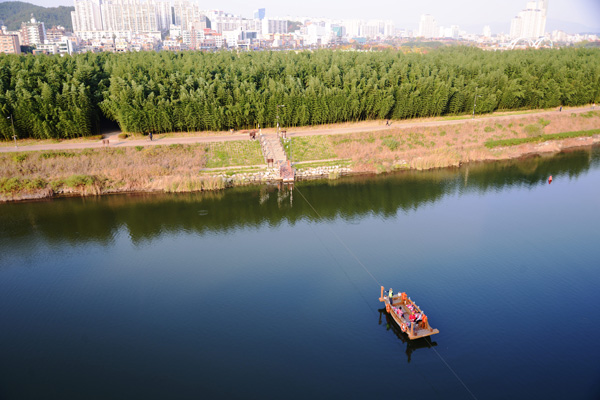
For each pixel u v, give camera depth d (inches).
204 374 1777.8
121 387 1716.3
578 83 5743.1
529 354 1867.6
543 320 2071.9
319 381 1737.2
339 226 3048.7
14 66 4456.2
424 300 2218.3
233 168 3944.4
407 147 4490.7
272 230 3004.4
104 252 2726.4
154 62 4997.5
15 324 2084.2
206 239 2886.3
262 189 3722.9
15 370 1808.6
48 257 2662.4
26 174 3607.3
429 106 5123.0
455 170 4197.8
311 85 4756.4
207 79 4685.0
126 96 4288.9
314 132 4608.8
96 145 4040.4
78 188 3595.0
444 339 1958.7
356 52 6082.7
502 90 5521.7
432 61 5703.7
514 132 4923.7
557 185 3786.9
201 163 3954.2
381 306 2188.7
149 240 2876.5
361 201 3469.5
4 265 2568.9
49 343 1959.9
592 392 1669.5
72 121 4128.9
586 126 5280.5
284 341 1957.4
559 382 1723.7
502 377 1750.7
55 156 3767.2
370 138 4498.0
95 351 1909.4
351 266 2539.4
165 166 3841.0
